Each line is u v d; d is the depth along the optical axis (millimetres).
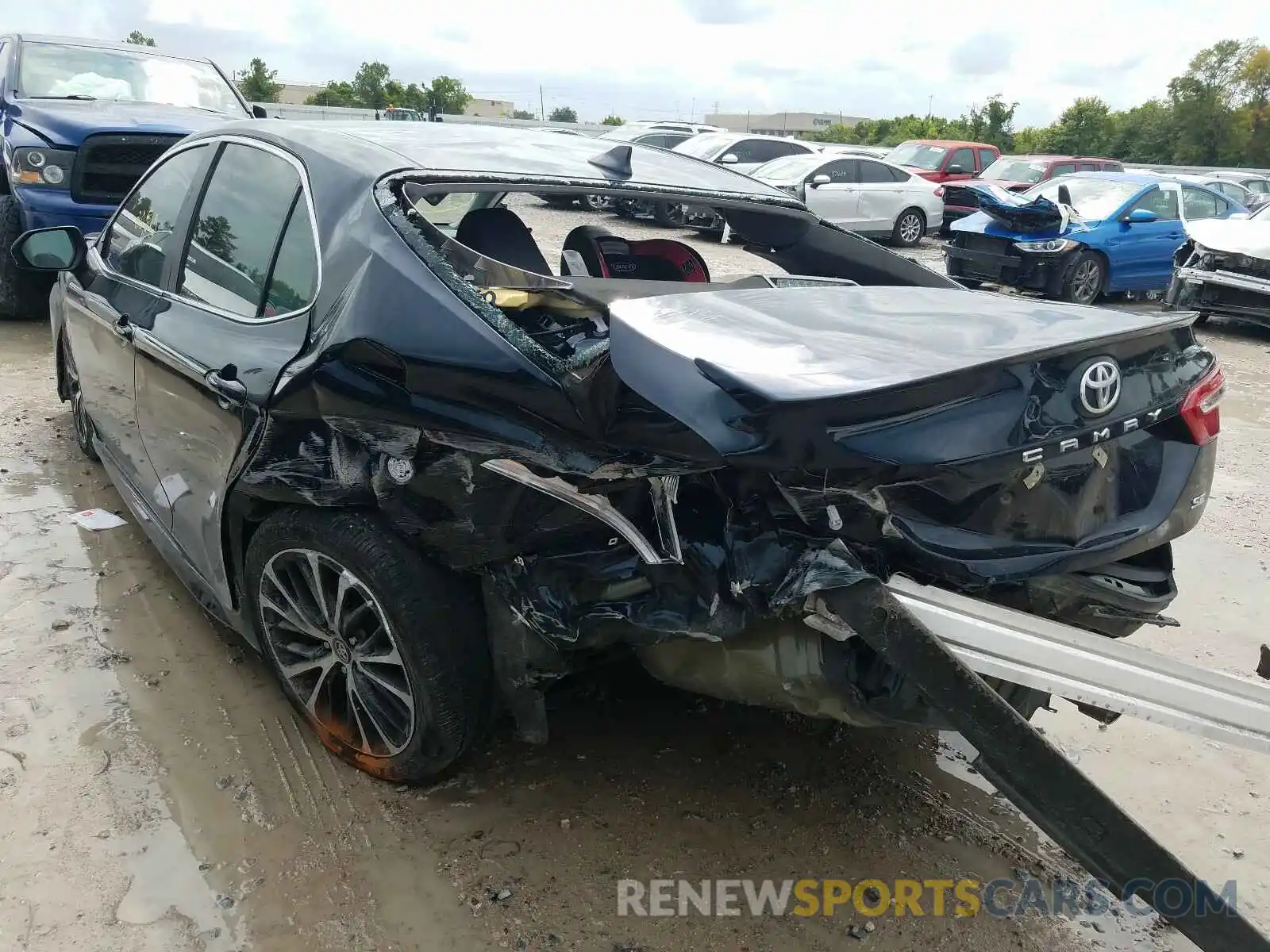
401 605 2312
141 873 2271
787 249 3645
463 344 2170
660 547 2059
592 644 2191
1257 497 5371
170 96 8008
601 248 3574
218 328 2863
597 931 2201
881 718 2059
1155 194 11992
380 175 2562
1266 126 56375
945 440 1904
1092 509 2279
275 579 2664
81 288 3943
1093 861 1729
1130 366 2289
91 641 3189
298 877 2293
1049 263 11281
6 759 2602
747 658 2127
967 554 2051
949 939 2264
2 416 5309
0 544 3795
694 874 2389
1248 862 2576
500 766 2713
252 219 2928
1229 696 2061
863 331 2166
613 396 2055
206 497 2871
